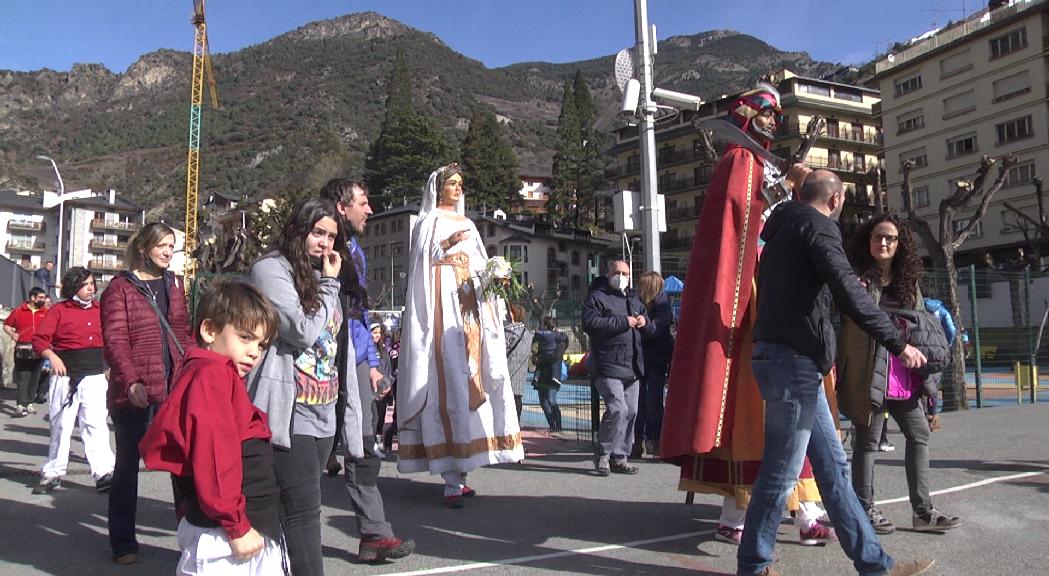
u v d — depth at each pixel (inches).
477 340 250.4
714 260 178.7
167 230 211.8
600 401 405.4
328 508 238.2
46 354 251.8
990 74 1886.1
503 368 255.9
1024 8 1825.8
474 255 259.3
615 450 292.8
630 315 293.3
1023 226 1669.5
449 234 256.5
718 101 2652.6
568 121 3873.0
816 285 148.8
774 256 153.3
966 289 593.0
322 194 189.6
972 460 287.7
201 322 125.3
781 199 182.7
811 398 147.5
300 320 138.1
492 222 2962.6
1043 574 158.4
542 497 249.0
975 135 1924.2
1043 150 1777.8
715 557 178.1
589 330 288.2
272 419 136.7
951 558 169.5
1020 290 568.4
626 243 386.0
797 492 180.7
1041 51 1779.0
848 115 2559.1
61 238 1583.4
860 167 2564.0
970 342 558.9
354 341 184.2
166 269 212.7
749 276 177.6
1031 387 555.5
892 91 2124.8
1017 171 1825.8
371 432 183.0
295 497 141.2
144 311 199.5
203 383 115.0
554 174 3858.3
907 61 2066.9
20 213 4365.2
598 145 3922.2
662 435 181.0
